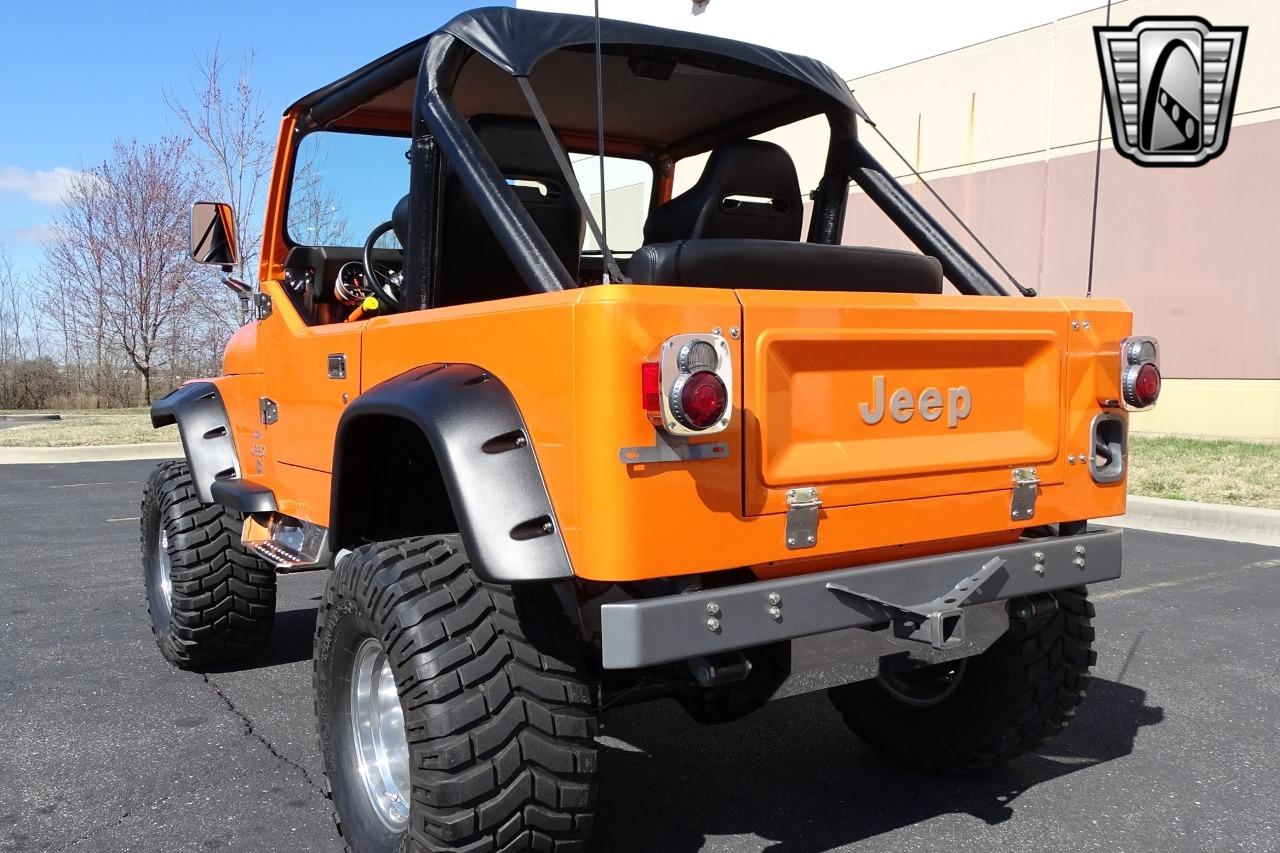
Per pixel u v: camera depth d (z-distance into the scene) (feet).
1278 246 36.60
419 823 7.81
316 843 10.22
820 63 12.52
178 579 14.74
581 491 7.20
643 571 7.11
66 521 29.76
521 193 10.89
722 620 7.35
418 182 10.42
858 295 8.23
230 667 15.94
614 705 9.20
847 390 8.20
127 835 10.36
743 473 7.59
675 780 11.57
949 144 46.11
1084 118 41.06
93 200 78.43
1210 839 10.07
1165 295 39.58
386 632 8.15
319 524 11.66
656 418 7.04
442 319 8.94
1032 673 10.49
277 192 13.51
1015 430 9.30
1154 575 21.20
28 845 10.14
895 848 9.93
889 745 11.75
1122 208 40.32
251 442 13.91
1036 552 9.08
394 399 8.50
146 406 81.00
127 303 78.69
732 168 11.07
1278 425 37.27
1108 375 9.78
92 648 17.06
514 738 7.73
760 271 8.85
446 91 10.14
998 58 43.86
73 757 12.37
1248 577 20.97
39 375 83.46
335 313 13.55
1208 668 15.33
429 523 10.46
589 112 13.34
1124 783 11.40
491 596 8.20
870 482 8.28
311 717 13.74
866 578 8.03
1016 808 10.79
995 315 9.03
